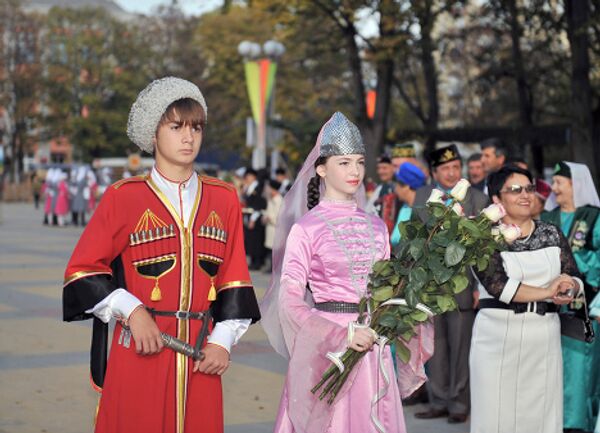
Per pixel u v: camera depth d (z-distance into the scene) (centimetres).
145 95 418
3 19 6800
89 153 7100
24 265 1916
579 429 725
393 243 816
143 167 6475
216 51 5491
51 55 6988
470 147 2484
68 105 6931
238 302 425
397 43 2352
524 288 592
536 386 609
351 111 4306
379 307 461
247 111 5428
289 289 472
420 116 2952
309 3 2492
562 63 2558
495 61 3019
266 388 843
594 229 704
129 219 414
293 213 511
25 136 7125
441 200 467
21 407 766
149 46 6806
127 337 410
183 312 414
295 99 5112
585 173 718
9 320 1195
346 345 457
